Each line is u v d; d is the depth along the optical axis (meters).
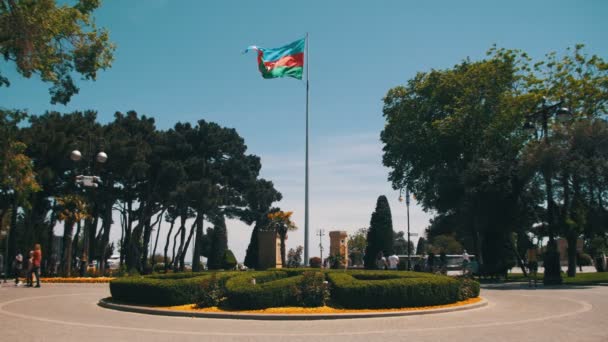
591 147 28.41
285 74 25.09
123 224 50.09
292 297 15.20
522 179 30.92
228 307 14.79
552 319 12.98
